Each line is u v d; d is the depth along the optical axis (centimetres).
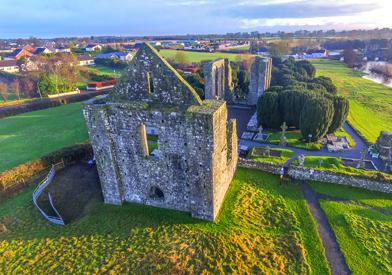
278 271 1527
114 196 2047
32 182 2539
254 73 5066
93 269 1540
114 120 1811
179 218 1889
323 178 2456
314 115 3291
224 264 1533
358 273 1538
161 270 1495
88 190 2314
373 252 1675
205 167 1691
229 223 1852
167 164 1822
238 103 5469
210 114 1537
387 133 3052
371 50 15238
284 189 2352
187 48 14638
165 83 1677
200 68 7562
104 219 1923
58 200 2206
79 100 6575
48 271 1555
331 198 2230
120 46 17888
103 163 1955
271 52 11631
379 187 2292
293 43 17012
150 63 1656
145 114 1714
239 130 4112
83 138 3834
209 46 15312
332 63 11906
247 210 2019
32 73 7488
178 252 1603
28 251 1711
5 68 9675
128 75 1738
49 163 2755
